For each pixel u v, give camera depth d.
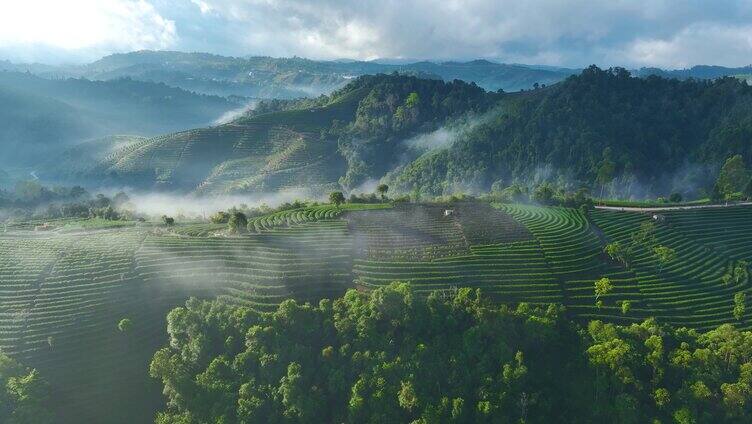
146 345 93.31
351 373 78.56
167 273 107.19
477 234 121.44
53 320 93.88
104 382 86.56
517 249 114.12
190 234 127.62
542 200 158.25
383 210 142.38
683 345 81.25
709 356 77.19
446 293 97.50
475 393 75.25
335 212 139.25
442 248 114.25
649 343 81.00
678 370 77.38
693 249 121.56
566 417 75.81
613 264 112.06
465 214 137.50
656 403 73.62
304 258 110.75
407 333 84.00
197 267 109.25
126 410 83.81
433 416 70.19
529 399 74.69
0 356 80.94
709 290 105.31
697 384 72.75
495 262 108.44
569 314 95.31
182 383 78.94
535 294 99.44
